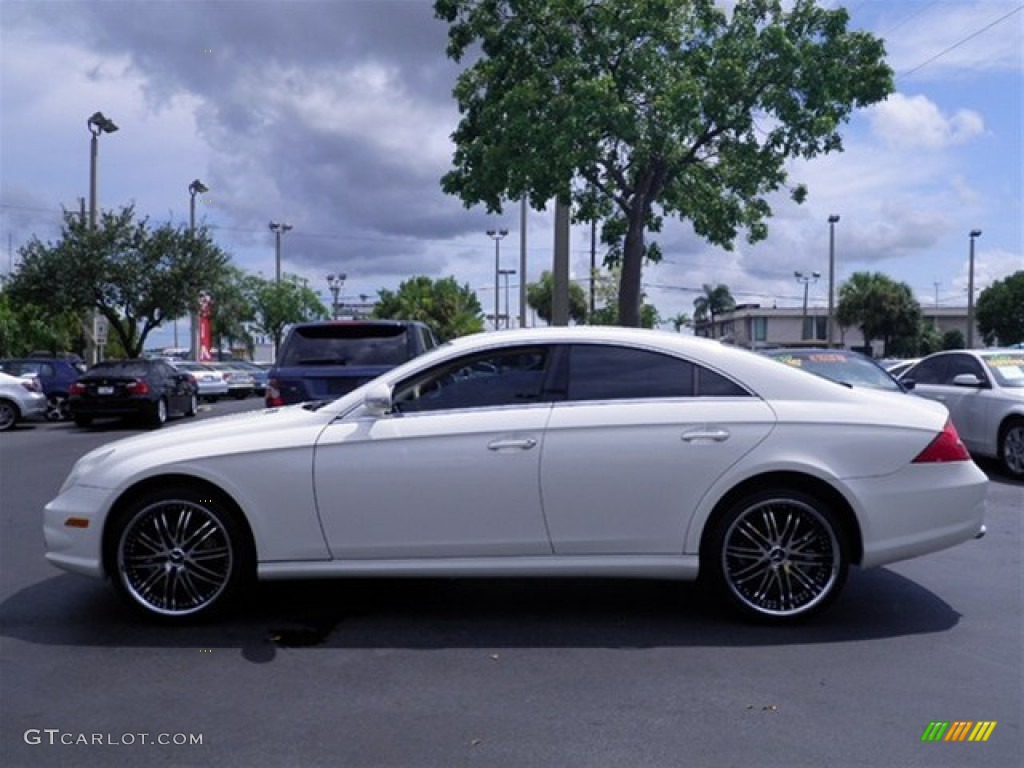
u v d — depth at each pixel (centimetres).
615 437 518
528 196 1788
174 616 536
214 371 3125
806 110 1720
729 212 1964
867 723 405
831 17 1706
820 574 527
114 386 1920
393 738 392
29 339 4122
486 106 1816
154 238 2911
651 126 1673
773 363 543
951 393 1181
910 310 5516
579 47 1717
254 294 5297
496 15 1770
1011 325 5431
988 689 443
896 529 521
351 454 523
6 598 597
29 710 423
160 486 534
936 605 577
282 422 541
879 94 1714
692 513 519
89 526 529
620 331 553
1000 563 686
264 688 447
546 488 517
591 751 379
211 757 376
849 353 1069
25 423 2122
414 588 618
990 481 1070
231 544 531
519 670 468
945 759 372
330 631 531
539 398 534
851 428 523
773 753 376
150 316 2981
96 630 533
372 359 968
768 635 518
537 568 522
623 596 595
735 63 1686
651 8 1636
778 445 518
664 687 445
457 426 523
